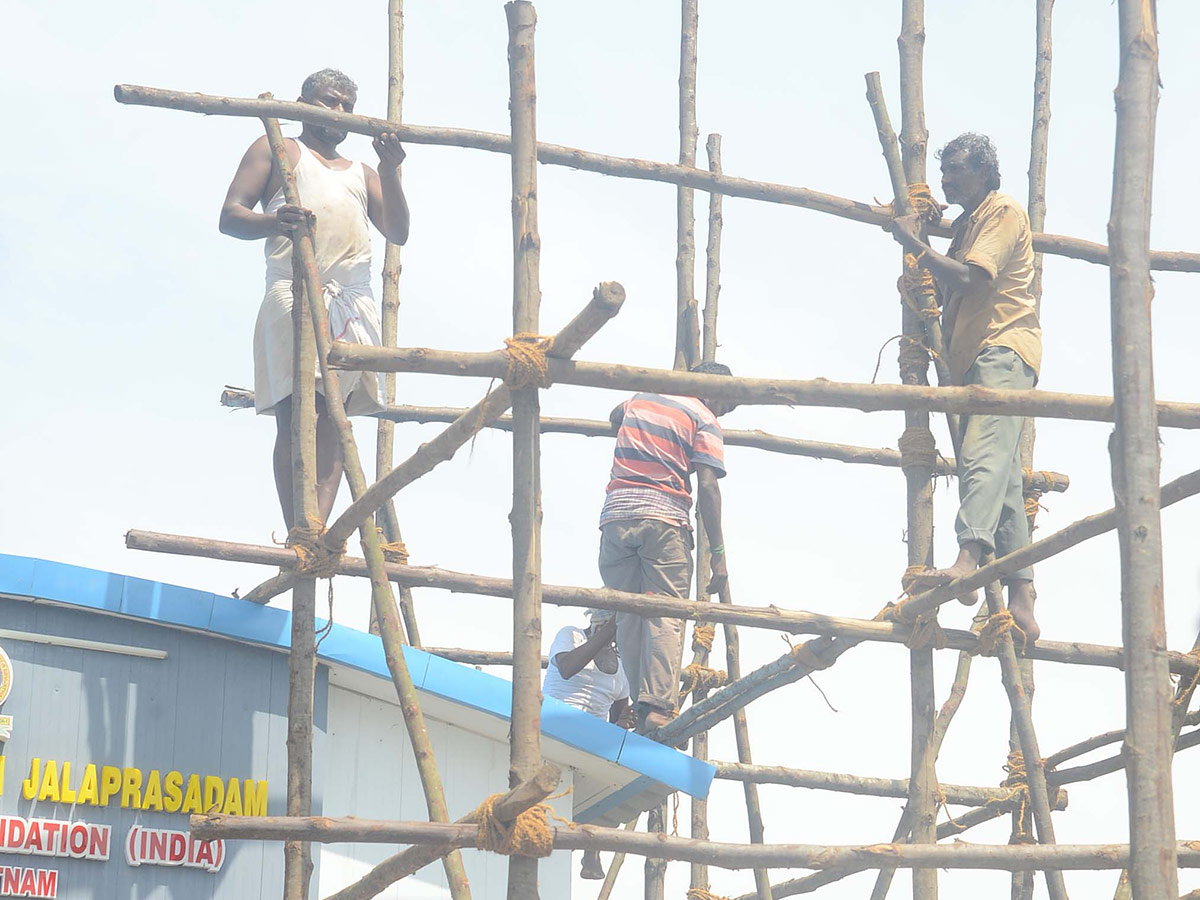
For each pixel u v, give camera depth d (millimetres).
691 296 24672
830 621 17672
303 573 16906
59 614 17109
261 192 19328
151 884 16984
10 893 16188
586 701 22016
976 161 18906
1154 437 12539
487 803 13727
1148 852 11836
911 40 19734
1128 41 12969
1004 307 18281
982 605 20062
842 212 19562
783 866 14453
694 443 20203
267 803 17812
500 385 14969
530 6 15695
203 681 17750
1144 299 12711
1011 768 21359
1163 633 12242
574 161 19375
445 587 18516
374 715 19031
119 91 17984
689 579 20109
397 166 19297
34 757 16625
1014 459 18359
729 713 19828
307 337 17359
